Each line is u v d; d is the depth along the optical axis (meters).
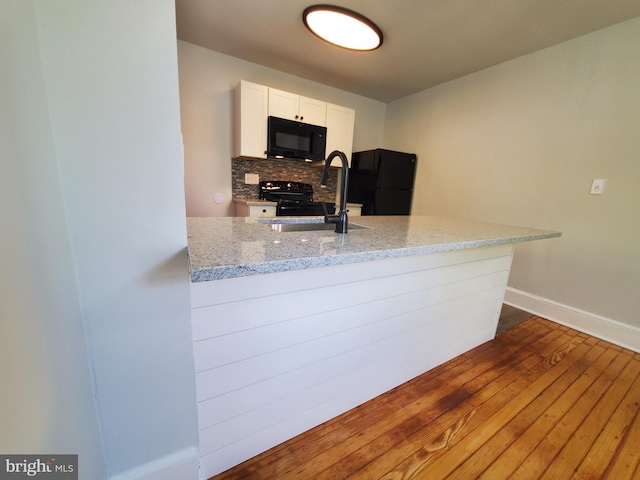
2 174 0.42
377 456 1.12
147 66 0.67
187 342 0.86
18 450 0.43
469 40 2.38
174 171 0.74
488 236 1.39
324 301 1.12
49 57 0.58
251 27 2.37
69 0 0.58
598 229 2.18
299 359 1.12
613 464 1.13
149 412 0.86
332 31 2.15
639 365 1.79
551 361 1.81
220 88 3.00
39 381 0.50
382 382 1.44
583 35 2.19
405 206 3.76
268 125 3.00
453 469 1.08
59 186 0.61
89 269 0.70
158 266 0.77
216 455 1.01
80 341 0.69
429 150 3.56
